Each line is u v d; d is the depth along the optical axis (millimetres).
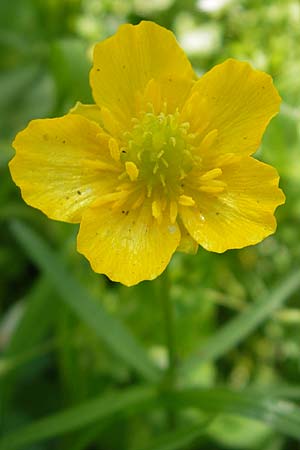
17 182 110
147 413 146
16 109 177
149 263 109
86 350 149
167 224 111
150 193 114
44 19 184
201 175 115
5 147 159
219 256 155
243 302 156
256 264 157
